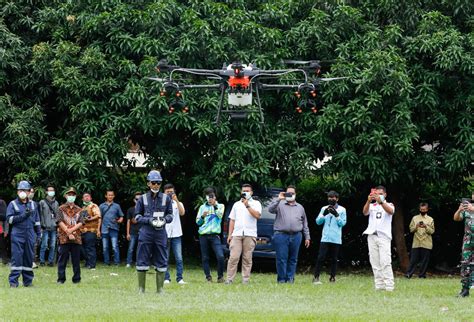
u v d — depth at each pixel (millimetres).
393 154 20984
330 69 21516
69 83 21312
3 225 21000
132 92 20969
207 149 22312
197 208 21469
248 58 21250
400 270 23016
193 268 22266
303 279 19281
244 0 22547
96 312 12523
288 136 21297
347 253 24562
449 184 23484
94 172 21719
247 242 17453
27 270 16219
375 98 20281
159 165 22375
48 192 21125
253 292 15617
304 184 24922
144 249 15086
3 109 21719
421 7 21828
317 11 21375
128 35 21562
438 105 21406
